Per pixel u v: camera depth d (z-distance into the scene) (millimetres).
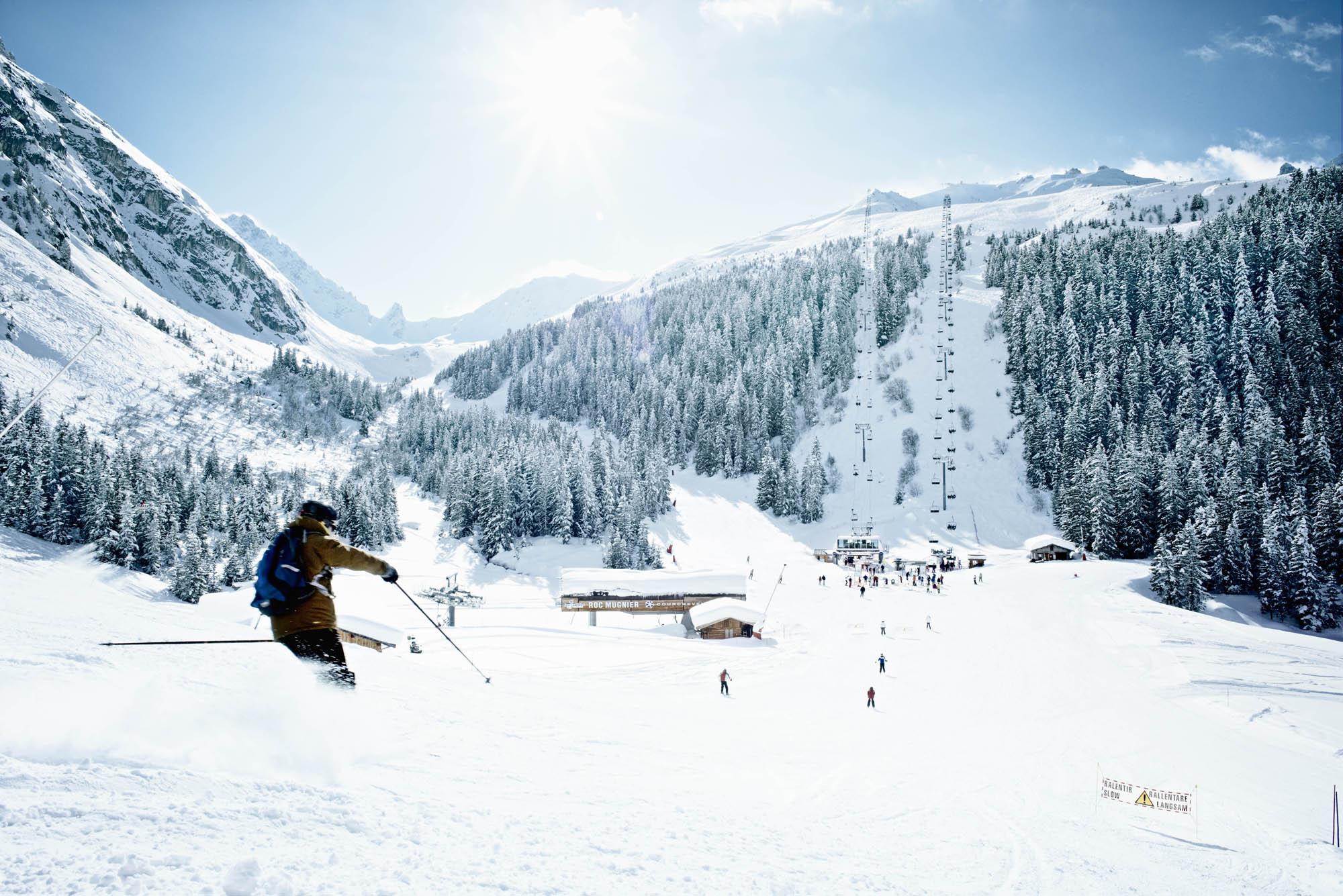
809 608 71250
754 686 39531
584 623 64938
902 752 23219
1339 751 27281
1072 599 66125
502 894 2912
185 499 90188
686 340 194125
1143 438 98438
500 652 46531
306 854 2887
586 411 192750
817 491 125562
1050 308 149875
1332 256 141500
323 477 161875
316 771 4113
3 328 189375
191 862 2555
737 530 121938
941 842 7898
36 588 15742
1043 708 34750
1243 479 87188
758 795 8367
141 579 66125
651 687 38312
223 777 3508
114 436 159250
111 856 2443
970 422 140500
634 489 113688
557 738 8438
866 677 42438
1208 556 71375
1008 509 119625
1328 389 110750
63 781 3006
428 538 110500
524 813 4305
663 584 67312
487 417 178000
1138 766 23844
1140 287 145500
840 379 164250
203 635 9852
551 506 110188
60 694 3721
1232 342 123938
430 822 3689
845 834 6742
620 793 5719
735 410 149625
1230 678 40438
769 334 185250
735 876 3908
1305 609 63719
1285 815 18766
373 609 61531
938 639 54469
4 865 2211
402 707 7492
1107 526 88188
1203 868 11914
